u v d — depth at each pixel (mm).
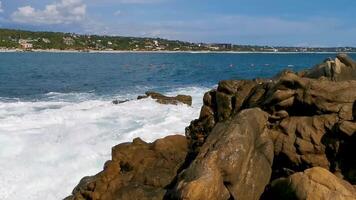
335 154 12492
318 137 12875
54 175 16094
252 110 13586
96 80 52594
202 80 51719
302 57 152500
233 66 87062
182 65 90875
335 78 14875
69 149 17922
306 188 10312
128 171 14078
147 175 13438
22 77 56531
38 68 76688
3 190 15266
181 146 15523
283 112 14203
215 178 11109
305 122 13312
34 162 16953
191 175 11328
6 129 20609
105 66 85938
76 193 13977
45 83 48562
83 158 17250
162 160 14258
